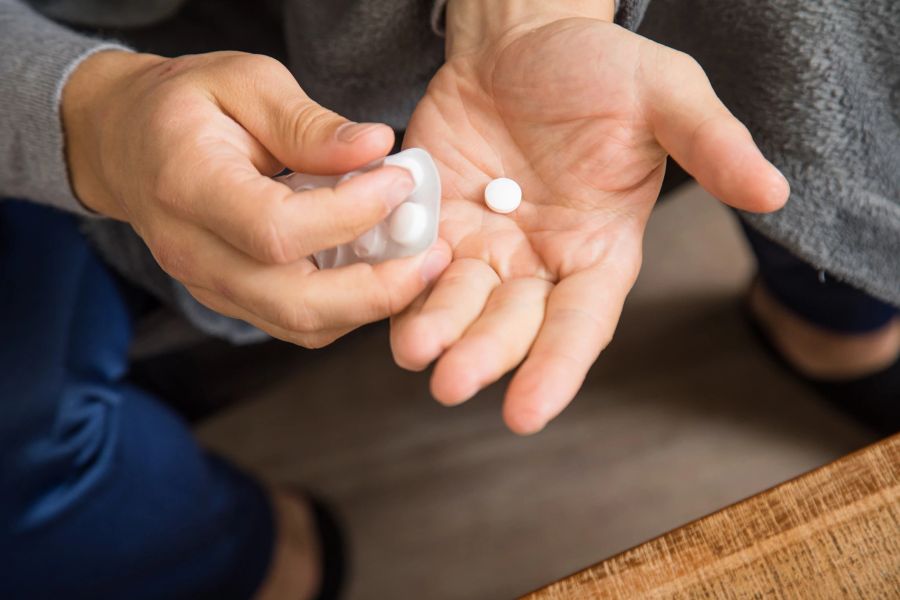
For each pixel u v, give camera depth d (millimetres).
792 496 363
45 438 501
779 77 429
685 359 757
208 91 391
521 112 409
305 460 773
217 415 810
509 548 700
